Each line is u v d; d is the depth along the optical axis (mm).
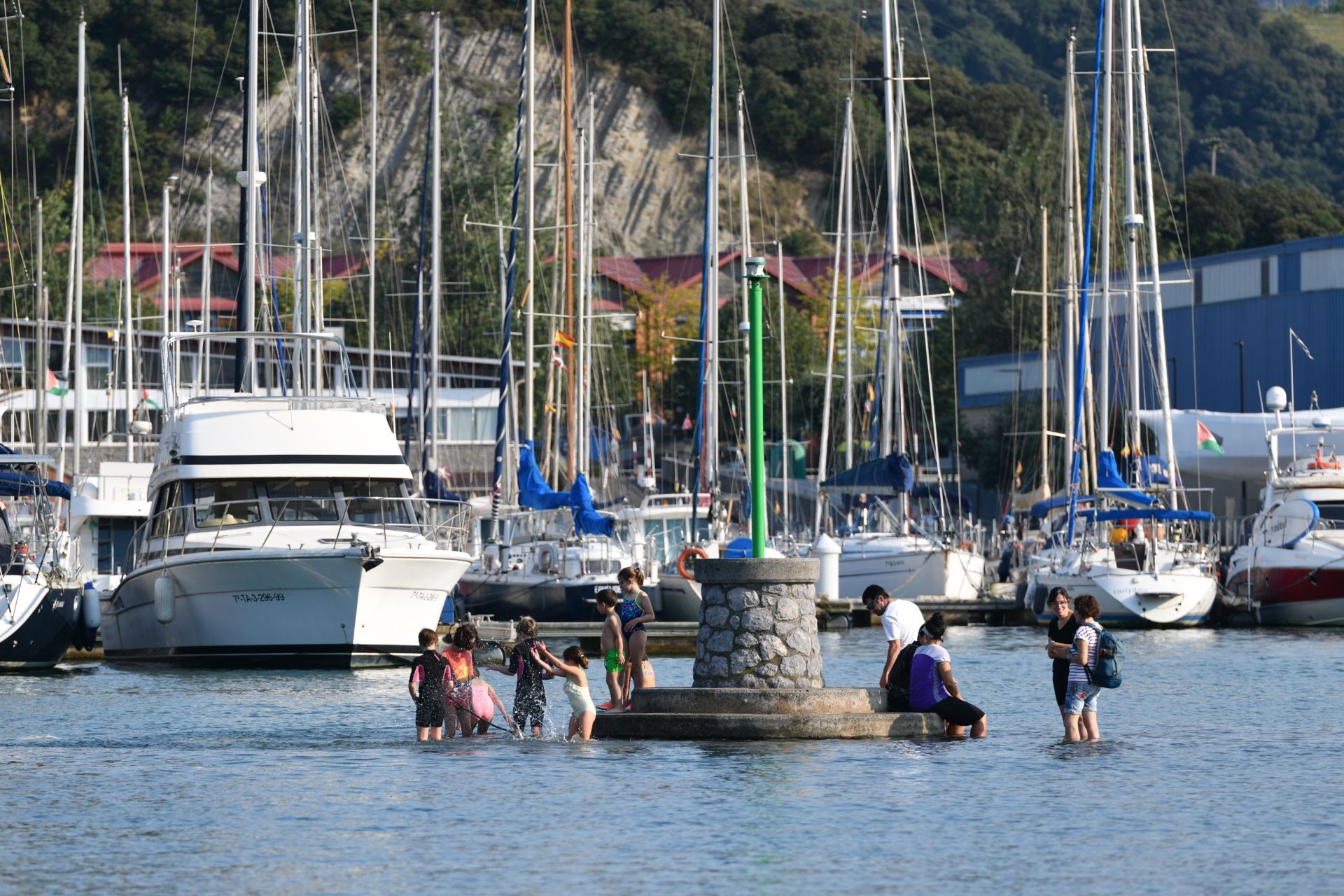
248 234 150000
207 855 51219
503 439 172000
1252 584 183250
